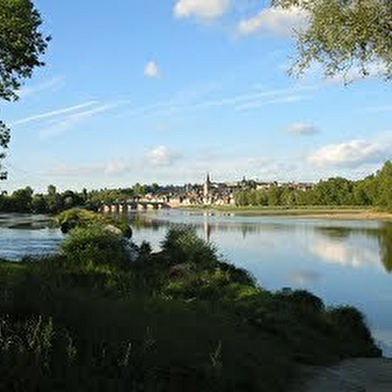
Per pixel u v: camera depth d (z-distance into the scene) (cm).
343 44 1429
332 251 7025
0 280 1413
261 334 2020
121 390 1001
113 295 2084
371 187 16662
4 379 915
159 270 3262
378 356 2394
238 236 9581
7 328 1068
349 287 4425
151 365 1121
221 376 1180
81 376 991
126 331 1244
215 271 3219
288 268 5494
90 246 3241
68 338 1083
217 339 1493
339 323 2569
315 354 2009
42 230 10156
